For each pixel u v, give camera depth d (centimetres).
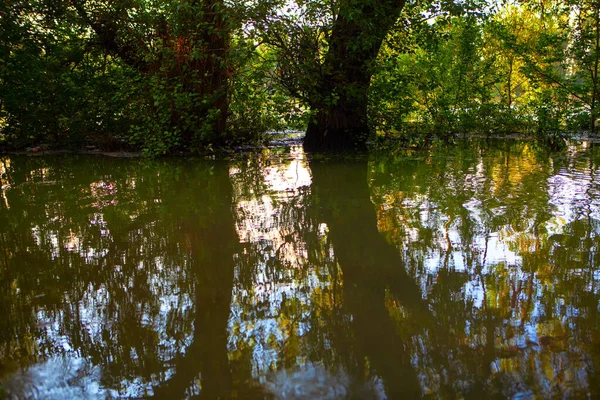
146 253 356
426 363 213
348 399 191
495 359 214
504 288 282
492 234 374
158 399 195
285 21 827
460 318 251
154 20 919
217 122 956
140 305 274
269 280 305
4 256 356
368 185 578
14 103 950
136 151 962
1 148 1000
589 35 1021
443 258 330
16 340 241
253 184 604
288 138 1177
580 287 279
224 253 353
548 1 1111
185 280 308
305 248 360
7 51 930
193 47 881
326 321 252
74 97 981
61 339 241
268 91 916
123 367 217
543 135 1042
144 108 934
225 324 252
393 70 898
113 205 503
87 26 1016
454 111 1133
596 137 1058
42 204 513
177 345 233
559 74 1145
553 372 203
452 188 542
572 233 370
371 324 248
